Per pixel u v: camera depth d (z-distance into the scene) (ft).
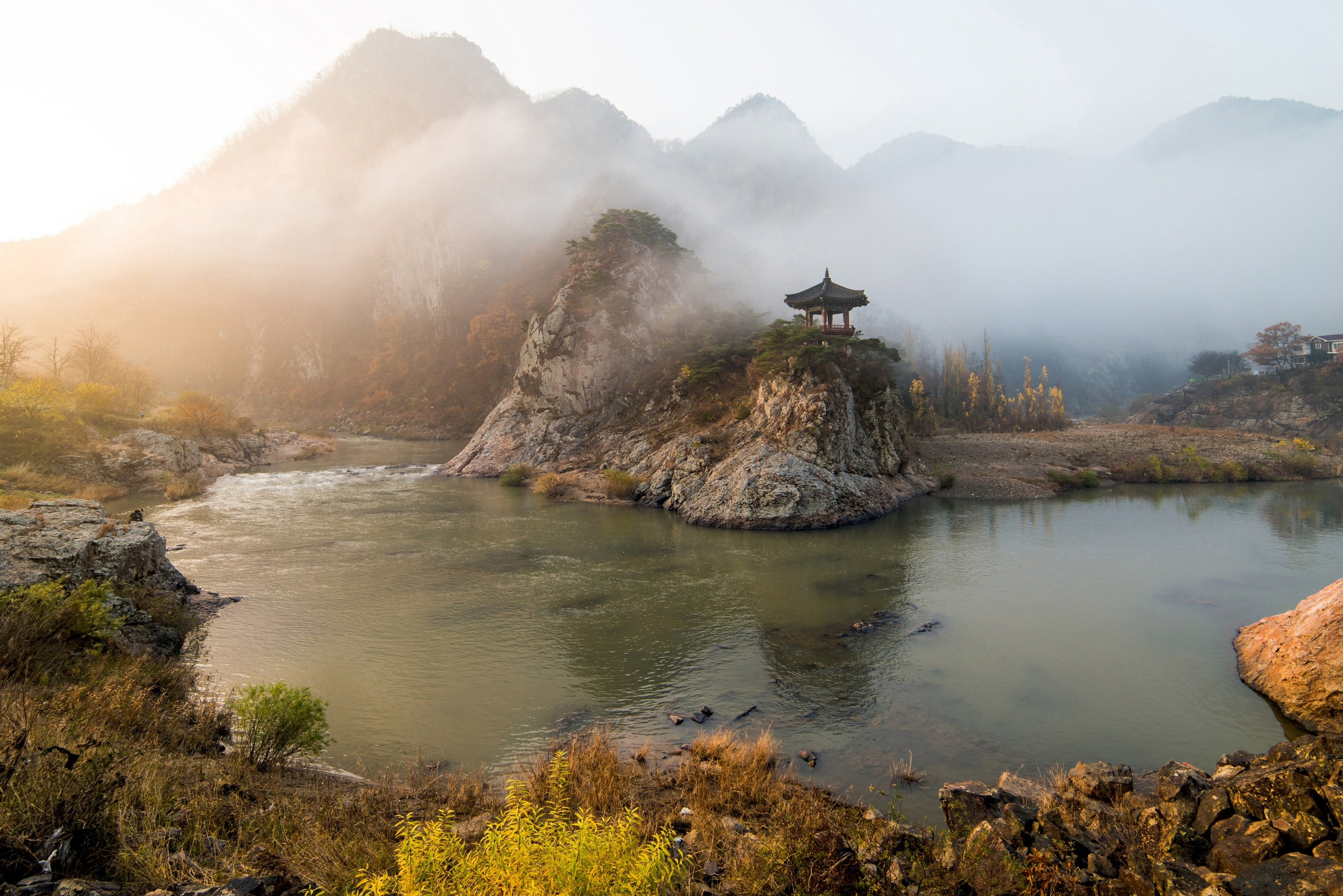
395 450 291.58
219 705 47.26
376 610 76.18
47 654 42.45
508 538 115.75
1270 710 52.13
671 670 59.47
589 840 17.60
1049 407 364.58
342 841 24.52
